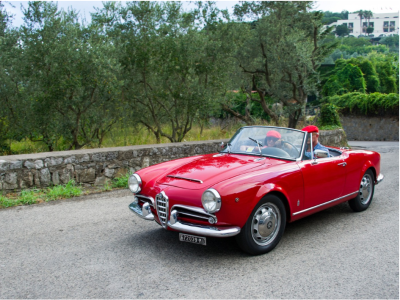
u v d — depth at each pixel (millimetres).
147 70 10883
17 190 6352
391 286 3193
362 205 5633
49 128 9297
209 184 3689
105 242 4277
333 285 3203
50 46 8602
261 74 16250
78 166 7070
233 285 3195
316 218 5352
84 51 8703
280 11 17406
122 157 7711
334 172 4785
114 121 10602
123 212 5535
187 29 11438
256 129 5012
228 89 14828
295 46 13727
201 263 3684
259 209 3818
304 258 3812
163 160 8531
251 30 15516
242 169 4004
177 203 3697
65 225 4902
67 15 9578
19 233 4578
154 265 3631
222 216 3512
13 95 9500
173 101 11445
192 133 14219
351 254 3930
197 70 11422
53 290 3107
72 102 8852
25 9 8727
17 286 3182
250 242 3750
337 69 45062
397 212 5633
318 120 17688
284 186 4004
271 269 3533
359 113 30391
